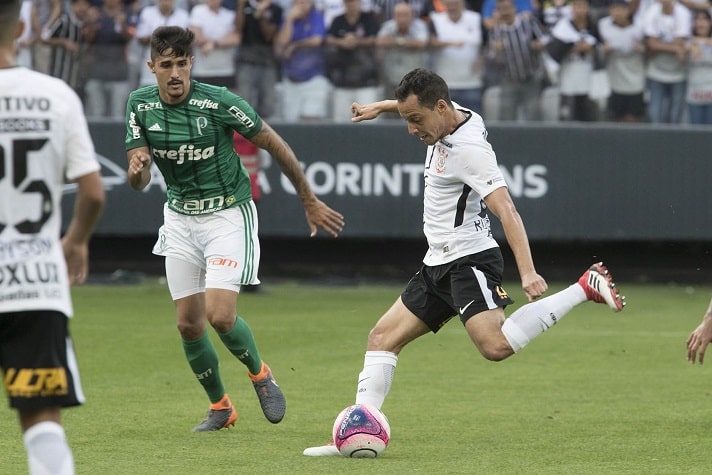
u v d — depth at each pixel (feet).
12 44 46.11
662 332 131.03
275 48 163.94
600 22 163.63
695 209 164.04
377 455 68.23
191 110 73.77
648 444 73.00
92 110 164.96
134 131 74.54
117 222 166.30
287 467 64.90
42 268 45.27
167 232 77.05
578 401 90.33
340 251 178.50
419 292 71.15
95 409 85.05
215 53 162.91
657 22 162.91
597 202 164.55
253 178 160.86
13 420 79.46
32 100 45.34
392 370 71.20
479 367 108.17
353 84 164.55
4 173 45.03
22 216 45.21
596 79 163.43
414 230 165.48
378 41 163.73
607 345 121.70
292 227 165.89
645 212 164.45
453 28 163.63
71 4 163.12
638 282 175.52
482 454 69.46
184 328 75.92
